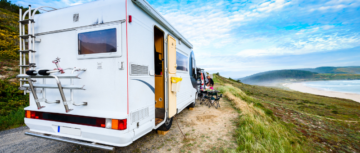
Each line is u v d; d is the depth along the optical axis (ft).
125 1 7.64
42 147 11.08
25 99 22.86
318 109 43.39
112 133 7.34
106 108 7.87
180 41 16.07
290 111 35.45
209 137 13.03
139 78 8.67
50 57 9.09
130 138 7.69
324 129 25.53
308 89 216.95
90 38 8.14
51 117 8.72
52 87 8.05
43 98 8.46
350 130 25.88
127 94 7.57
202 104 26.30
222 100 30.55
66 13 8.70
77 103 8.40
